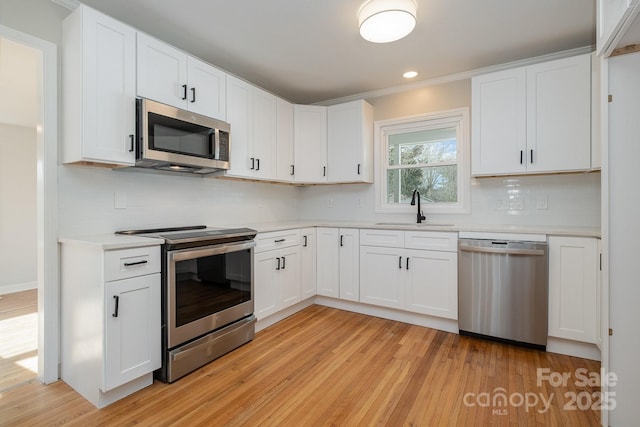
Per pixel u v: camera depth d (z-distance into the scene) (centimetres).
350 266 323
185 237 206
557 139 253
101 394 172
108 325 170
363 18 208
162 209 258
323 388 191
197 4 210
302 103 407
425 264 284
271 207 375
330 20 229
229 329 237
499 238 251
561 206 278
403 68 308
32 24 187
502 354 235
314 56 283
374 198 370
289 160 349
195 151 234
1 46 237
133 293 181
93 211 214
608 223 155
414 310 290
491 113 276
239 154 284
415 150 353
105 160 191
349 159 352
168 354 196
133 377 180
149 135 204
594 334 221
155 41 216
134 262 181
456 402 178
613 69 153
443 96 330
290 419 164
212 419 163
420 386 193
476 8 214
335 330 281
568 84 249
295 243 314
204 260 221
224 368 214
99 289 170
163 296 197
